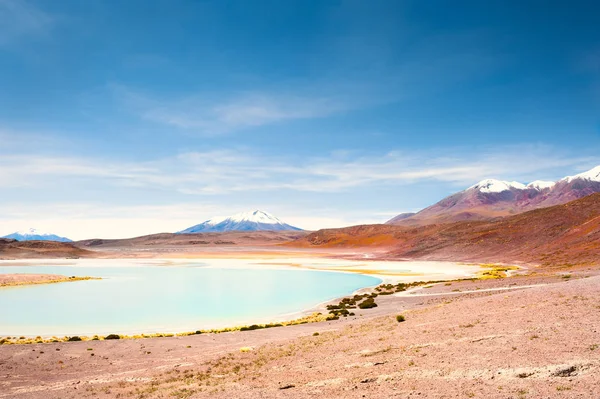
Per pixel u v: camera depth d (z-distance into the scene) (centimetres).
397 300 5116
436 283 6812
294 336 3138
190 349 2925
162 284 8431
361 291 6850
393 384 1444
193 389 1764
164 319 4772
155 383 2003
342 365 1867
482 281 5934
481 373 1416
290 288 7688
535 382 1262
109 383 2095
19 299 6438
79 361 2656
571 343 1598
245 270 12031
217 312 5212
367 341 2339
